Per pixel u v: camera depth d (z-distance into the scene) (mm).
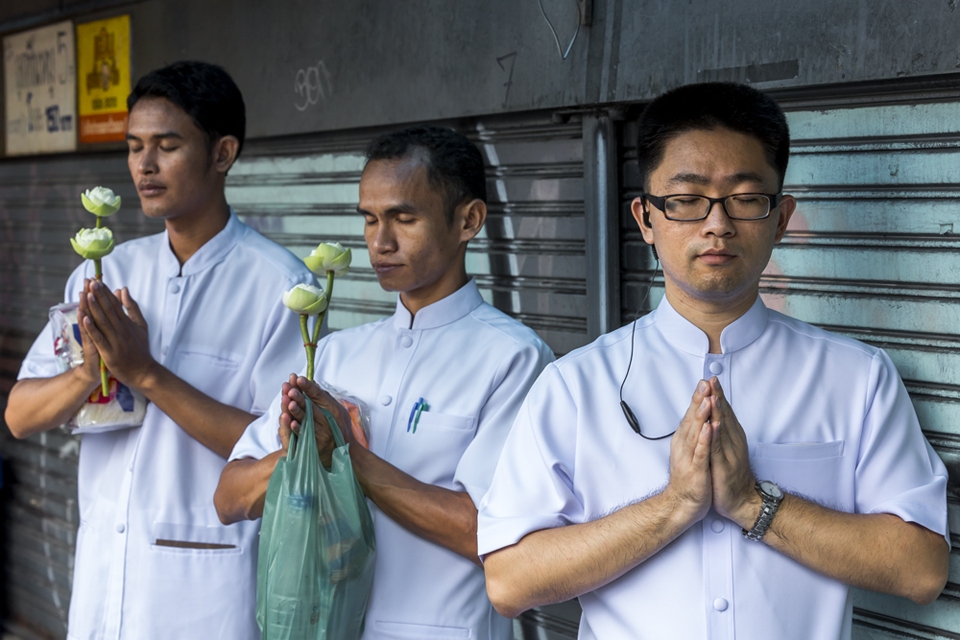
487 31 2766
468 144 2096
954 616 2004
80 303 2213
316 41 3330
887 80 2037
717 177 1519
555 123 2672
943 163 1984
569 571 1543
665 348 1706
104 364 2316
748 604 1508
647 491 1598
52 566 4734
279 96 3504
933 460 1623
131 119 2436
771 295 2285
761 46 2178
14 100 4898
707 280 1539
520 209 2822
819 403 1607
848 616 1575
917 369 2061
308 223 3523
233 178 3824
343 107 3260
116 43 4207
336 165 3385
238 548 2430
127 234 4305
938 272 2016
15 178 5039
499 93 2750
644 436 1622
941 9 1904
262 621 1828
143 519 2438
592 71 2506
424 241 2010
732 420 1447
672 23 2336
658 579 1559
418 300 2170
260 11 3531
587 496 1644
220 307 2553
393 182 1983
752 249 1537
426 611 1984
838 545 1453
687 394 1654
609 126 2518
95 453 2596
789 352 1658
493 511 1683
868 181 2102
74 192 4625
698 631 1518
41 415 2434
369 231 2064
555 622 2760
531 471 1672
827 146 2160
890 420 1594
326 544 1809
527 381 2020
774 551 1521
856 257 2137
